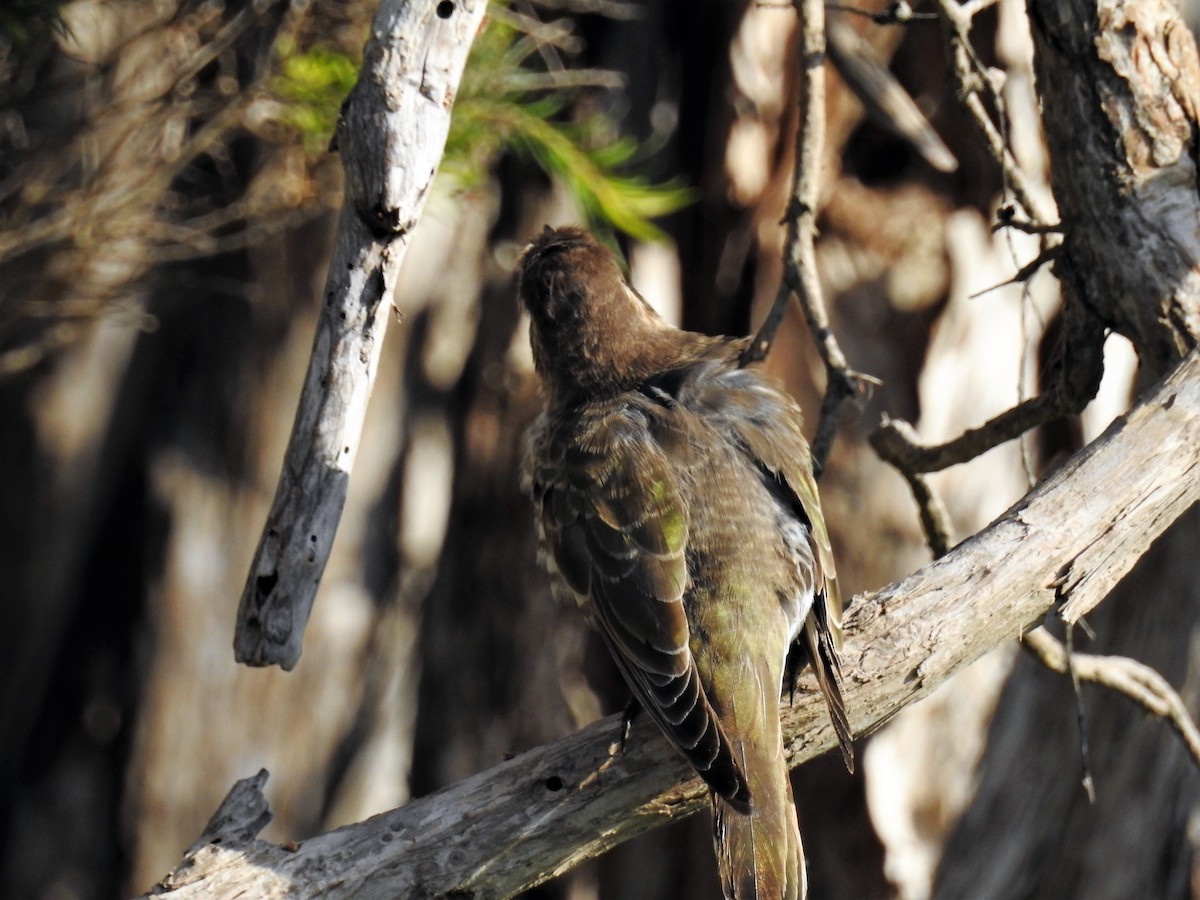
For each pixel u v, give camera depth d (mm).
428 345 12344
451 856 6066
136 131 9180
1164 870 12414
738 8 12617
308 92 8906
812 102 7992
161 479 12062
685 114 12844
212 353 12039
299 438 6172
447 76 5746
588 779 6191
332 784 12250
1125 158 6961
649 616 6699
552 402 7852
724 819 6180
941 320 12602
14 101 9250
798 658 6961
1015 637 6434
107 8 9883
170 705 12055
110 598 12336
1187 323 6852
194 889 5883
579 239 8195
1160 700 8047
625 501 7004
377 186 5809
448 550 12586
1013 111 12375
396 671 12391
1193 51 7020
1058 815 12742
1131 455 6340
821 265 12641
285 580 6223
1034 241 12750
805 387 12562
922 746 12914
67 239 9227
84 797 12188
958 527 12758
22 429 12000
